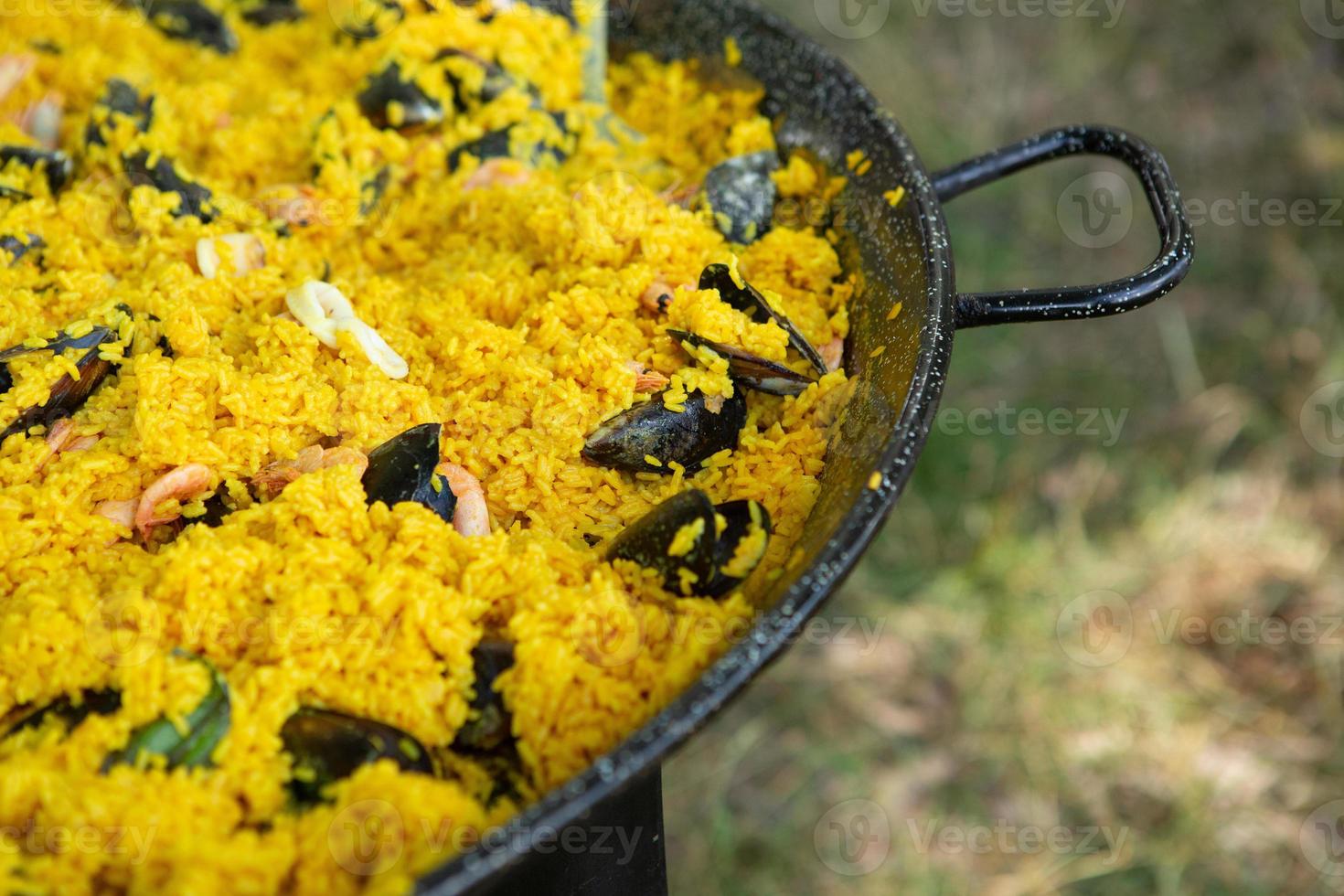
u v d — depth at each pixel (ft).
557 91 4.33
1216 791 5.14
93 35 4.45
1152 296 3.85
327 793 3.53
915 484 6.05
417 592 3.64
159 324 3.95
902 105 7.51
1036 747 5.28
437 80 4.24
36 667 3.61
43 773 3.50
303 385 3.86
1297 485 6.11
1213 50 8.03
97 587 3.71
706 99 4.35
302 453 3.83
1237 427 6.26
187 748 3.54
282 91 4.35
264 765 3.55
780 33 4.27
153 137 4.16
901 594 5.76
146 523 3.77
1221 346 6.59
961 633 5.63
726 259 4.07
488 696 3.63
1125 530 5.95
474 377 3.92
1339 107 7.63
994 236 7.10
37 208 4.10
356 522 3.72
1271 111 7.66
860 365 3.92
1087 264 6.97
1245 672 5.46
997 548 5.83
